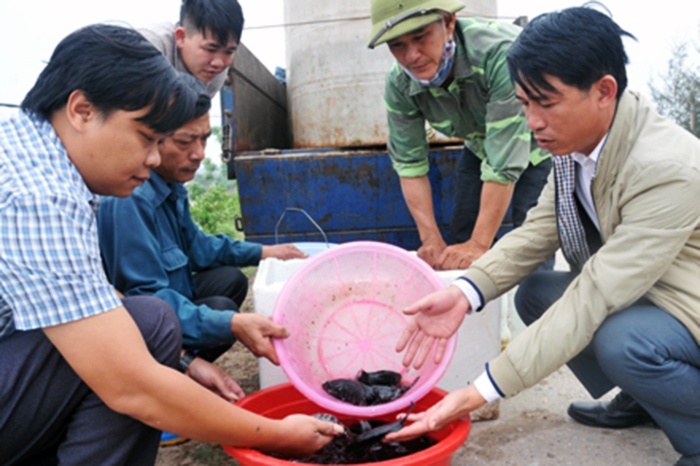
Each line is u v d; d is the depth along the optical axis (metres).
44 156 1.24
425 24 2.35
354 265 2.03
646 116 1.66
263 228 3.55
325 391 1.92
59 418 1.41
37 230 1.18
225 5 2.76
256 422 1.46
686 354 1.66
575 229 1.89
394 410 1.77
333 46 3.87
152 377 1.28
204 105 1.94
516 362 1.61
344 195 3.49
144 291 1.88
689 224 1.58
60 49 1.26
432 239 2.85
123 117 1.25
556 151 1.67
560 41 1.49
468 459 2.00
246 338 1.82
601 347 1.71
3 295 1.22
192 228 2.49
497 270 1.96
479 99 2.70
